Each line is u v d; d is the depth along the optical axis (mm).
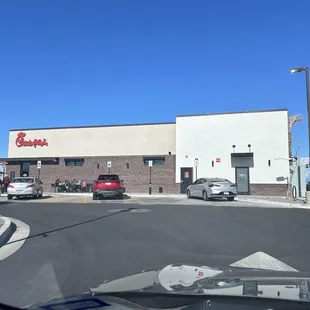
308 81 20703
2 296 5020
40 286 5496
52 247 8422
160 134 33094
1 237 9227
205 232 10359
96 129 34531
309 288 3051
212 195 22266
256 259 7133
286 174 28938
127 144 33656
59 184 33406
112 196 25766
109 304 2977
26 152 35906
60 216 14320
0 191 29453
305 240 9219
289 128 30438
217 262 6883
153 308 2828
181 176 31078
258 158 29609
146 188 32688
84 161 34375
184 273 3869
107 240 9156
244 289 3012
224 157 30328
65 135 35156
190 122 31344
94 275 6055
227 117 30547
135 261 6988
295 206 19625
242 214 14820
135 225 11672
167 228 11070
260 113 29875
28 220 13281
